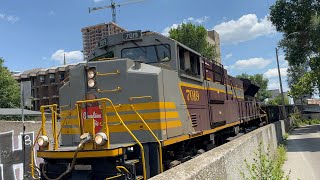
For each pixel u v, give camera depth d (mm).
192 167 4562
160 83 8328
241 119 17781
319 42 29672
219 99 13523
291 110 55281
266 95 112125
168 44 9508
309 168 12305
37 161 10844
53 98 79625
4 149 9742
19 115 18141
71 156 7344
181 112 9453
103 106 7367
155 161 7895
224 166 5555
